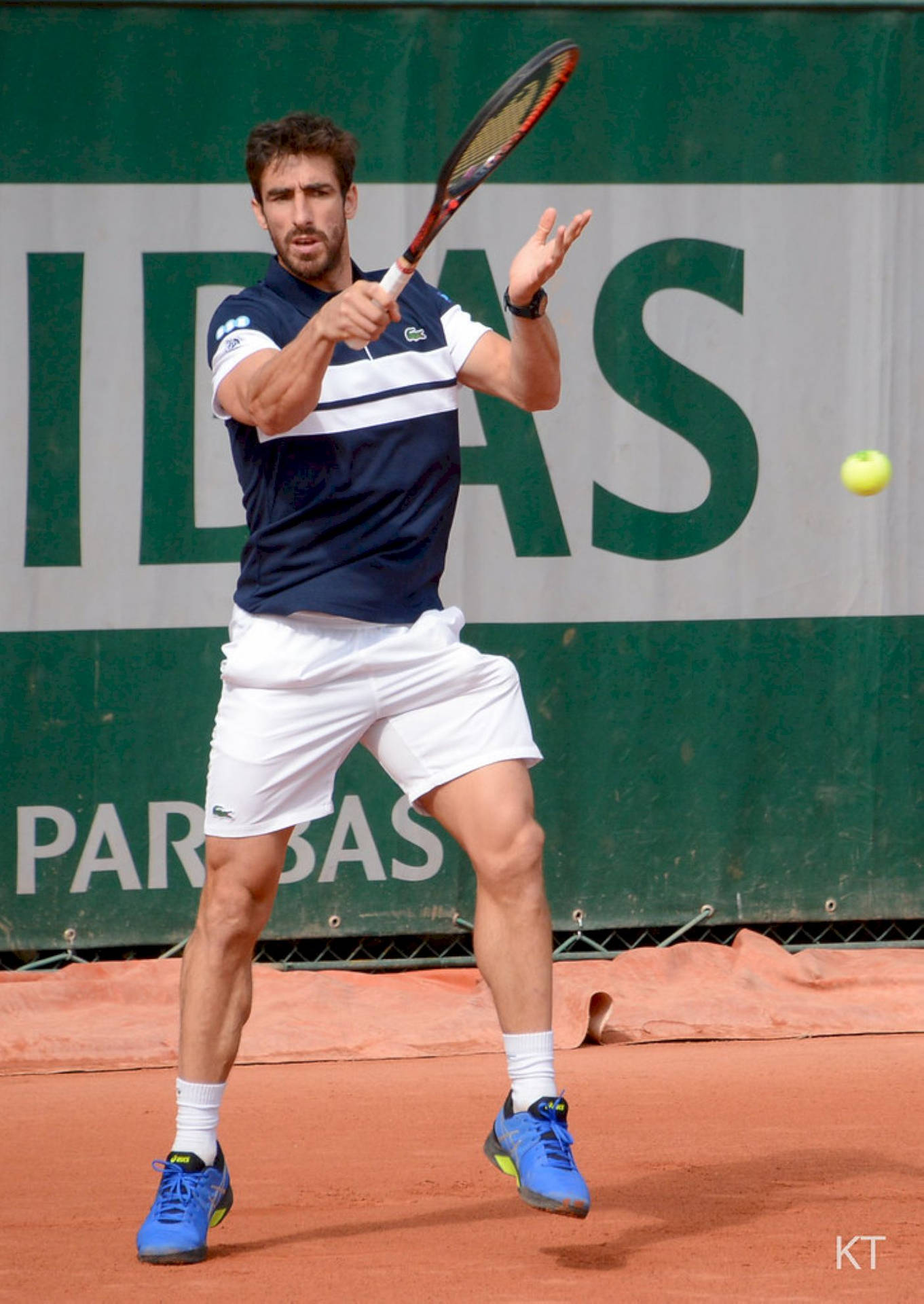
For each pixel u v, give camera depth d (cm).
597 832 2136
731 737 2161
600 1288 909
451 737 1022
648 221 2144
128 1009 1908
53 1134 1450
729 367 2164
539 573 2127
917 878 2195
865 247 2191
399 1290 909
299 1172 1266
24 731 2041
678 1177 1208
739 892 2161
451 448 1062
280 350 1012
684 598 2155
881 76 2180
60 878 2047
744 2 2141
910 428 2205
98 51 2047
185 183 2069
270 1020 1861
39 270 2044
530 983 1004
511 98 941
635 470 2145
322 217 1033
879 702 2192
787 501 2178
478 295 2120
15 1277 955
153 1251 972
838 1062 1731
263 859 1021
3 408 2039
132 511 2064
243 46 2069
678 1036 1872
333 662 1011
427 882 2102
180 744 2070
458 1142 1379
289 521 1020
